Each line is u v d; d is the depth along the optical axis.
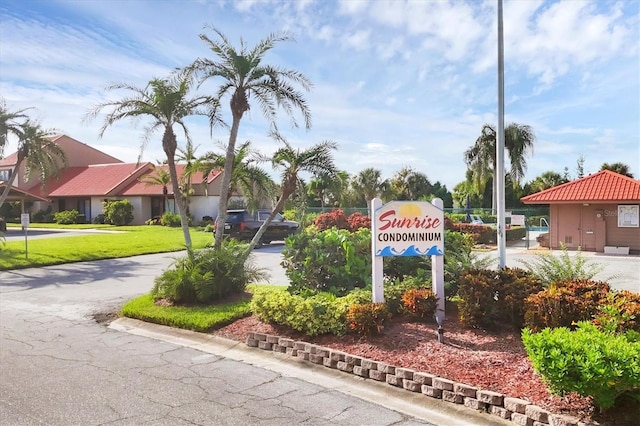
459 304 6.70
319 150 11.11
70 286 12.63
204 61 10.73
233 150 10.95
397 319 7.02
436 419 4.47
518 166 34.81
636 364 3.72
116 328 8.16
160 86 11.04
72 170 49.59
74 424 4.34
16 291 11.88
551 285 6.22
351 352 5.97
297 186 11.25
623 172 43.97
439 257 7.09
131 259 18.84
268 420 4.44
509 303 6.30
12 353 6.59
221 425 4.34
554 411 4.17
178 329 7.81
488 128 35.31
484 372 5.09
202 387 5.29
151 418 4.47
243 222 23.64
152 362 6.22
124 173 45.19
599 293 5.81
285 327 7.15
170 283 9.16
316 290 8.36
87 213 44.59
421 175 47.97
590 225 21.08
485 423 4.34
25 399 4.91
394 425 4.34
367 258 8.64
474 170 36.03
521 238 28.34
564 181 48.88
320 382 5.47
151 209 42.91
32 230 35.81
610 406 3.96
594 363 3.78
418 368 5.31
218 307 8.66
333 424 4.36
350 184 43.34
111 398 4.95
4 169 48.31
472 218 33.12
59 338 7.45
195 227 36.66
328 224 18.61
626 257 18.53
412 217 7.04
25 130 19.77
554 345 4.08
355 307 6.42
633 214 20.14
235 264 9.84
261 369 5.93
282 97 11.09
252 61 10.72
